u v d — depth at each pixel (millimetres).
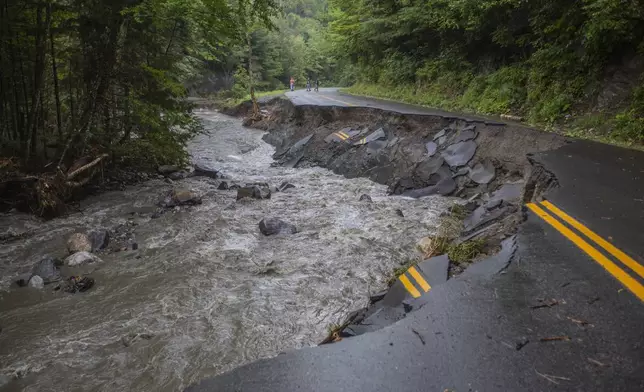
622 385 2504
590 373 2619
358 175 13695
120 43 11172
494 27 15469
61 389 4203
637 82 9719
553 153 7914
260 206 10477
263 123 27812
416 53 22203
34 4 9469
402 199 10852
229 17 12078
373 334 3170
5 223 8523
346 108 17516
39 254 7375
